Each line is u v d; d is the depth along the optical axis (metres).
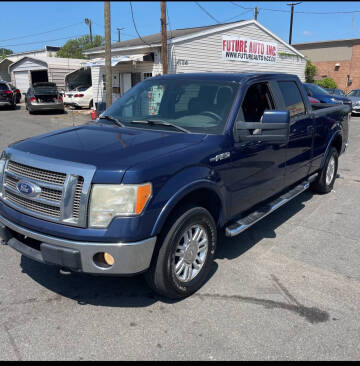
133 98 4.50
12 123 16.81
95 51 22.39
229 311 3.23
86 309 3.24
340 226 5.21
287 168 4.85
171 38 16.83
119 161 2.88
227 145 3.62
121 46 18.80
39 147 3.24
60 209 2.87
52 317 3.12
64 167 2.86
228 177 3.65
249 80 4.14
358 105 19.64
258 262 4.11
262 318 3.14
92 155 2.99
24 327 2.99
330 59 38.09
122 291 3.54
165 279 3.15
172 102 4.16
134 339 2.87
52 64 28.33
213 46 18.73
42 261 3.02
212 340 2.87
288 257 4.25
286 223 5.30
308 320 3.12
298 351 2.76
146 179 2.82
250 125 3.70
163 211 2.93
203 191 3.44
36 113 21.69
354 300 3.42
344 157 9.90
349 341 2.87
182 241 3.30
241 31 20.03
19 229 3.11
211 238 3.58
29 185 3.02
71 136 3.53
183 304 3.33
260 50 21.59
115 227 2.78
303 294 3.50
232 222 4.20
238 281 3.72
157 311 3.23
